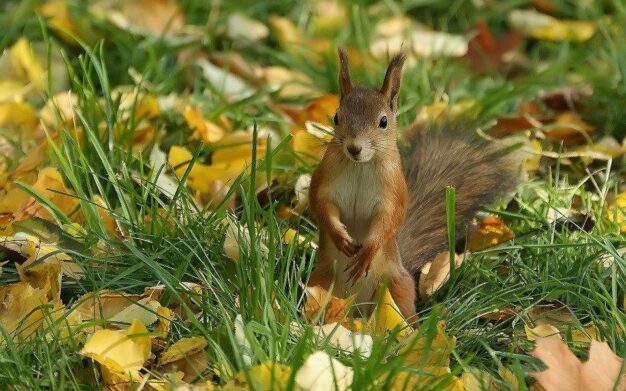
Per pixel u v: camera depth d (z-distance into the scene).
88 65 12.73
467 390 6.55
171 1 14.25
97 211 8.66
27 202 9.09
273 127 11.49
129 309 7.32
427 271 8.66
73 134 10.41
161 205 8.73
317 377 6.22
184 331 7.30
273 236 7.73
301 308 7.78
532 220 9.20
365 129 7.62
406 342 7.04
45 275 7.80
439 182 9.25
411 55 13.24
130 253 8.20
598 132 11.74
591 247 8.71
